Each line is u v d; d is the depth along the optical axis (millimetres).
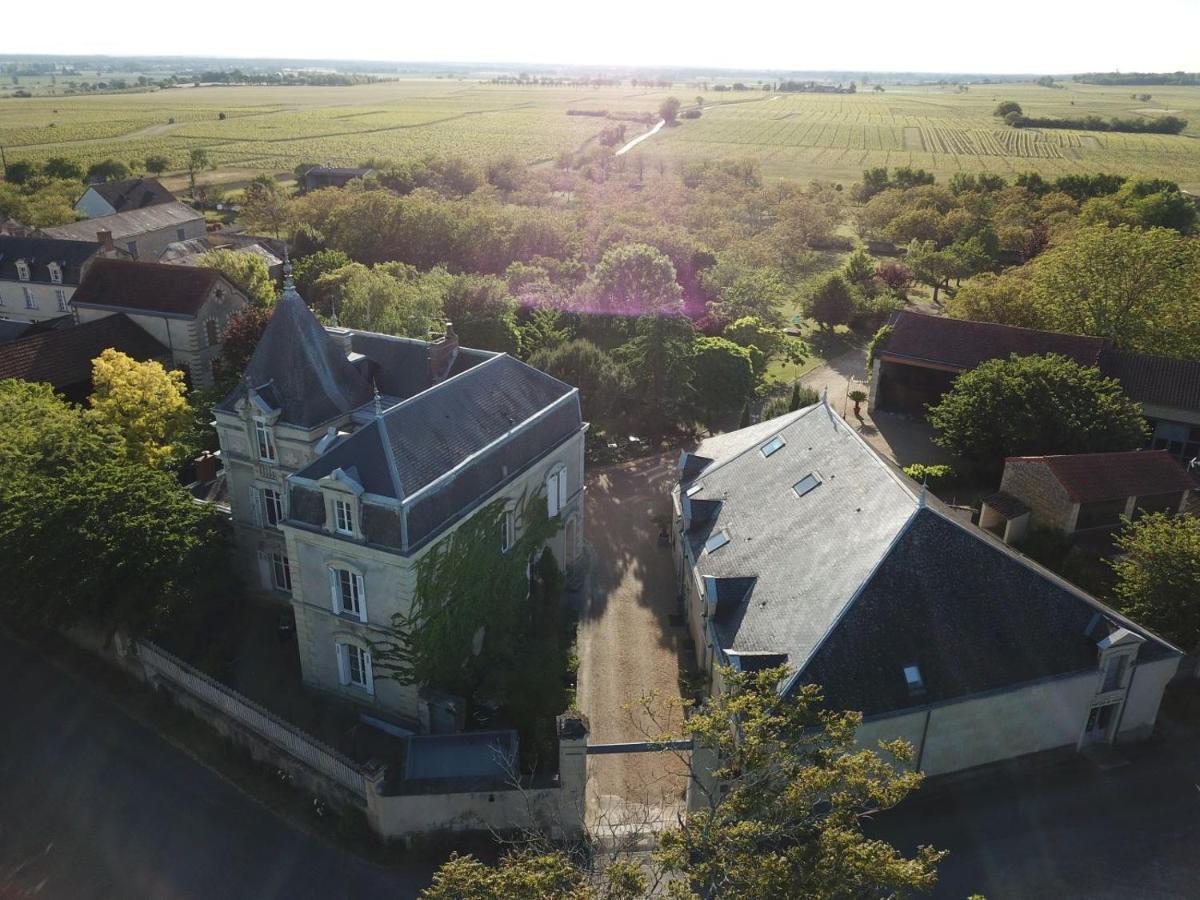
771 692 32125
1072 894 34250
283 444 47188
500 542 48031
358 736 42594
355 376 51062
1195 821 37625
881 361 84625
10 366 73125
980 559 39688
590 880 28781
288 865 36250
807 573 41875
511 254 133250
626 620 53375
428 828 36875
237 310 87625
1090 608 39938
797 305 131500
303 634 44000
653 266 93500
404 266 107500
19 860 36156
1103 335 85000
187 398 72562
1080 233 96000
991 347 80250
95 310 85188
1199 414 71188
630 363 80625
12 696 45250
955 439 66750
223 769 41031
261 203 162000
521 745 40875
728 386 80750
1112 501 56781
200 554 45656
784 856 24922
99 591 42469
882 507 41938
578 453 56375
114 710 44500
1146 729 42094
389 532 39188
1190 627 43281
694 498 54312
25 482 46062
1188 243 94062
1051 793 38938
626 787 40531
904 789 25344
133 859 36344
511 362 52562
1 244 103062
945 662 37594
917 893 34062
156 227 133750
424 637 41656
